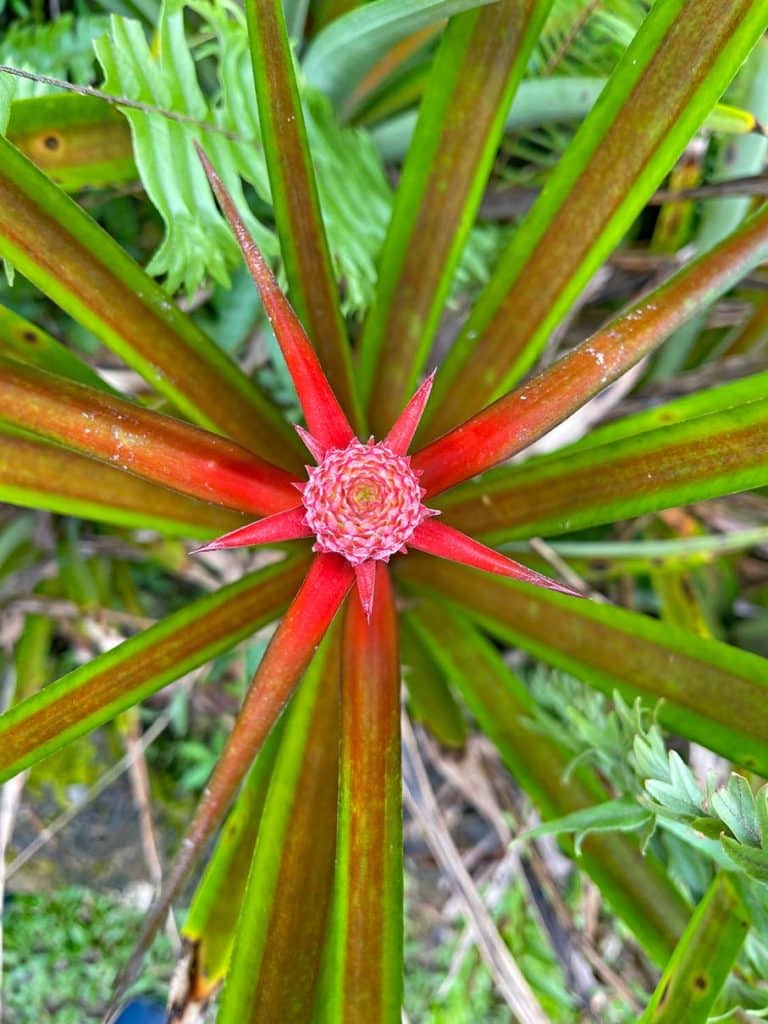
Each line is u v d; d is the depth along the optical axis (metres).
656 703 0.45
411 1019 0.78
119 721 0.73
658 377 0.76
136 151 0.51
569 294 0.46
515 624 0.48
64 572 0.71
